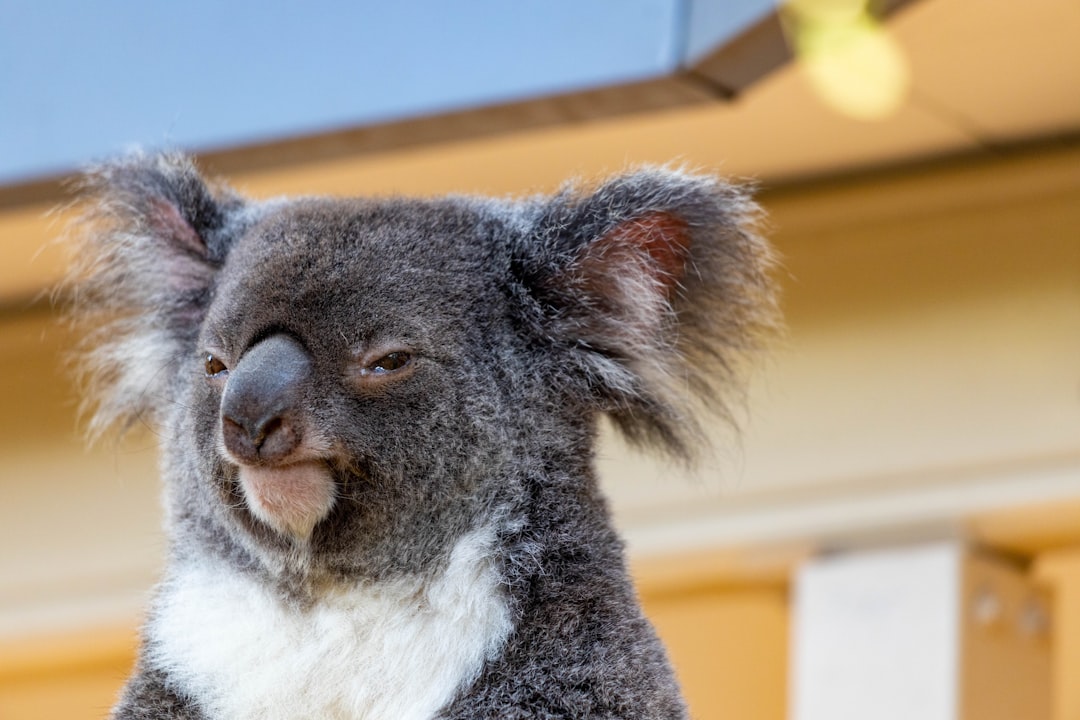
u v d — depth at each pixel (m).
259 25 7.68
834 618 8.48
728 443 7.83
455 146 7.75
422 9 7.48
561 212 4.63
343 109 7.48
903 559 8.41
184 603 4.41
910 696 8.20
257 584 4.35
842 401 8.52
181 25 7.76
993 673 8.38
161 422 4.81
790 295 8.62
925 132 8.02
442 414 4.27
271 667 4.30
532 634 4.12
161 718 4.30
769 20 6.68
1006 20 6.82
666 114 7.61
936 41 7.05
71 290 5.32
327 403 4.15
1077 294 8.16
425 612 4.27
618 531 4.50
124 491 9.88
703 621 9.86
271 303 4.20
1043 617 8.78
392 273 4.31
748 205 4.63
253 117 7.59
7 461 9.96
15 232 8.60
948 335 8.38
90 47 7.83
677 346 4.62
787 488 8.61
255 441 4.07
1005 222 8.33
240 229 4.83
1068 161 8.08
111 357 4.99
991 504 8.24
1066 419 8.09
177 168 4.90
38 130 7.76
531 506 4.33
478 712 4.02
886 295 8.51
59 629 10.07
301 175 8.08
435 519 4.28
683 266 4.62
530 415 4.40
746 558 8.98
